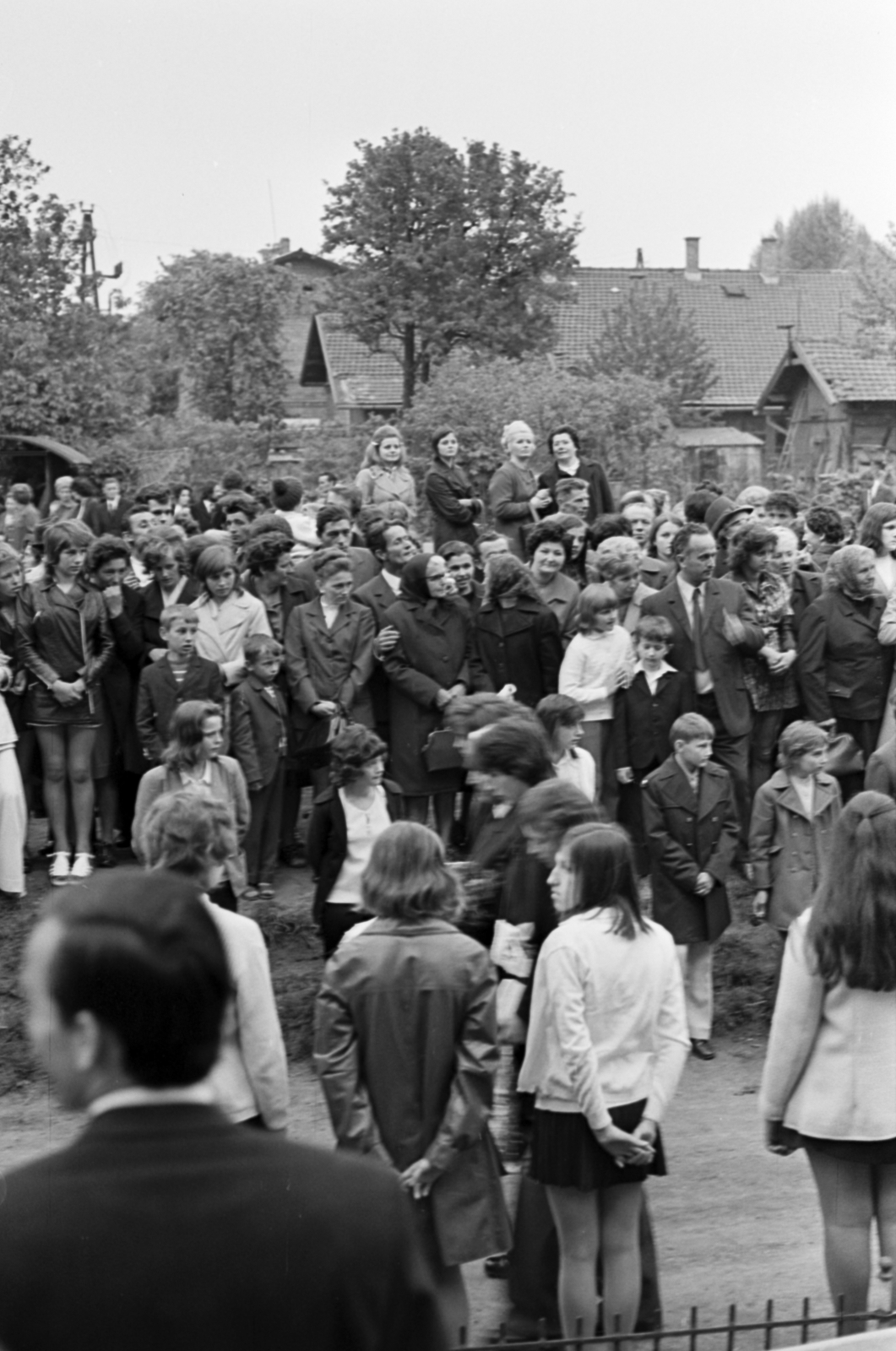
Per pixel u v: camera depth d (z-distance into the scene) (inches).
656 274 2337.6
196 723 286.7
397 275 1606.8
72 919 82.3
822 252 3887.8
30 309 1275.8
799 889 293.6
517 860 208.2
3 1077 282.5
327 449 1293.1
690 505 458.6
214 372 1806.1
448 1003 180.9
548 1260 191.9
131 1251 77.9
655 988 183.3
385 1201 81.0
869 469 932.0
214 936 83.7
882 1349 139.1
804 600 381.4
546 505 440.5
